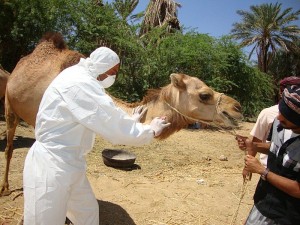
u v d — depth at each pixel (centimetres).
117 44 1482
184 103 384
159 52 1542
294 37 3722
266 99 2234
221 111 384
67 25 1350
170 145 988
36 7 1242
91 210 304
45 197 274
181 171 724
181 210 520
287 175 260
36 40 1299
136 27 1595
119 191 568
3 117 1100
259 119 391
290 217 263
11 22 1264
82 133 287
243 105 1936
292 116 243
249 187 641
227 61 1758
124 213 496
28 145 809
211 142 1123
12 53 1349
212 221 496
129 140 285
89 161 723
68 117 279
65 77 285
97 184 588
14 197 512
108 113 274
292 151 258
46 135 282
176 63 1559
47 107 283
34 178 278
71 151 283
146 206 523
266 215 274
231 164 835
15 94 471
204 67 1627
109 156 727
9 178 586
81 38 1412
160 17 2209
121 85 1526
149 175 672
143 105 397
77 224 308
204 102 383
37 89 451
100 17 1445
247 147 325
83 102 273
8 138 523
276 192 269
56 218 280
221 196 588
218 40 1839
